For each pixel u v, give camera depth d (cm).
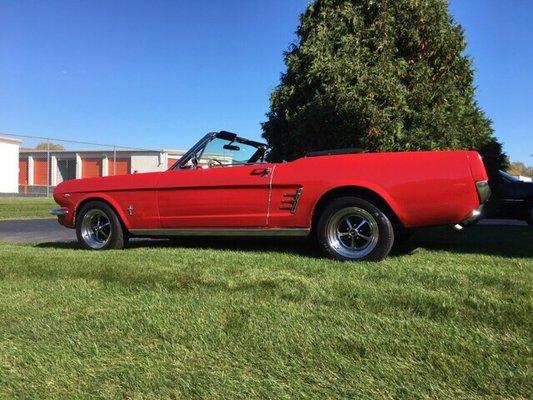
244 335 307
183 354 288
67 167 5300
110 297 393
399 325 314
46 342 311
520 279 409
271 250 604
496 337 293
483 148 1004
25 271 484
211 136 645
